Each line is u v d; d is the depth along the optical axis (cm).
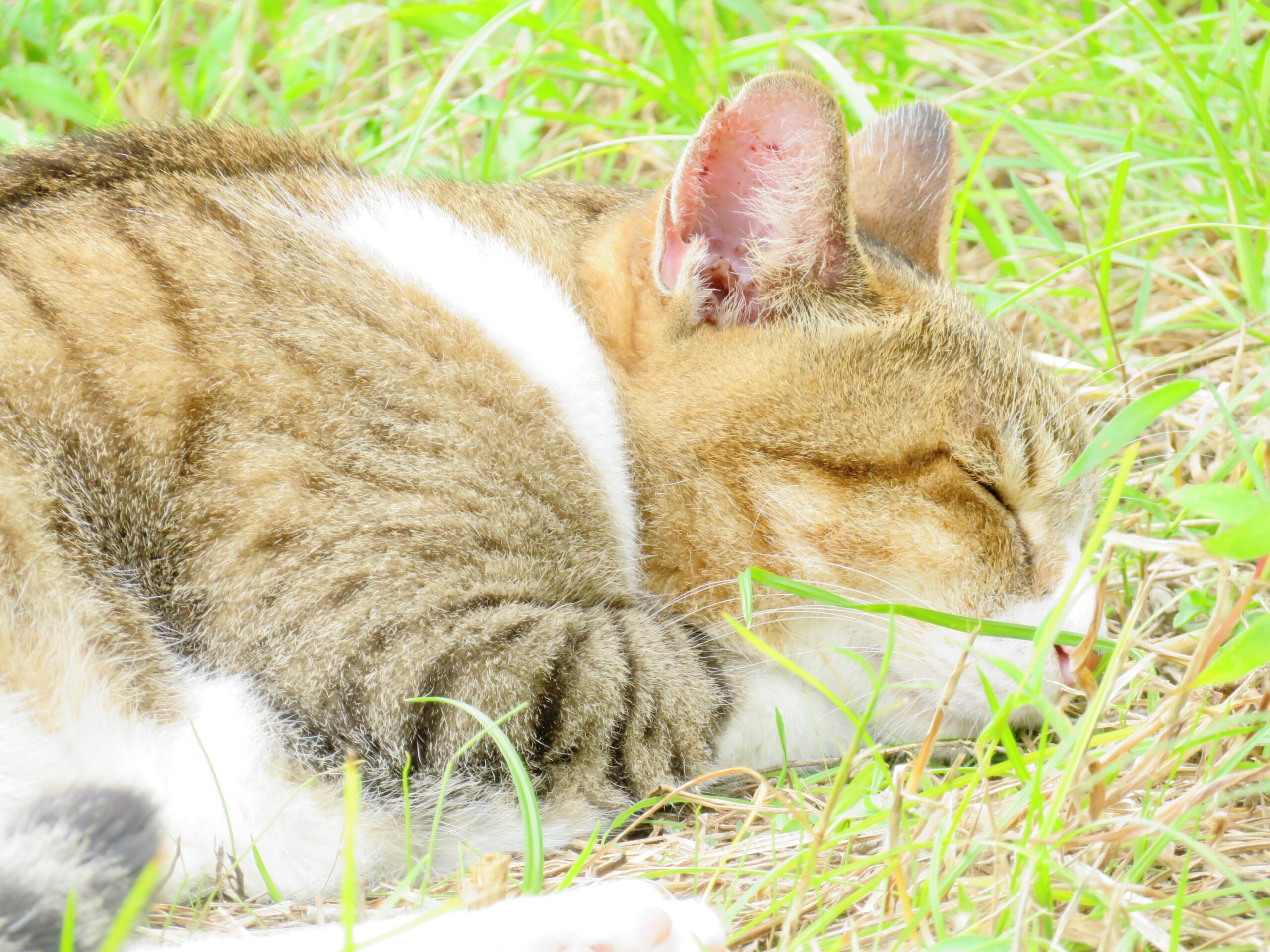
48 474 334
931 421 375
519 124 634
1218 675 268
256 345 351
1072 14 729
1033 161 586
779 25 744
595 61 688
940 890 272
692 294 375
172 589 337
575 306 394
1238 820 314
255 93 698
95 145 399
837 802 311
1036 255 604
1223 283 553
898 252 426
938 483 375
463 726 327
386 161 611
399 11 575
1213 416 478
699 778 331
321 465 341
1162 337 561
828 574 375
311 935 267
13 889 239
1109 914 256
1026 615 385
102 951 224
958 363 384
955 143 474
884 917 278
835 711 391
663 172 654
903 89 634
